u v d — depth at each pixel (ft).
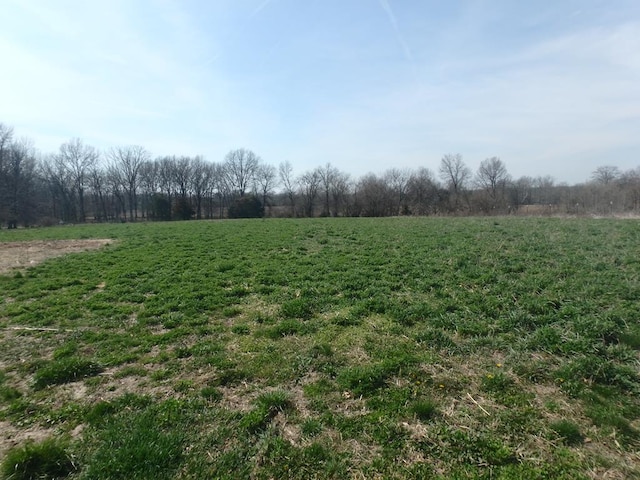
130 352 19.54
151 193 246.27
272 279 33.42
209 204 261.65
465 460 11.19
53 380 16.56
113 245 60.23
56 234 85.87
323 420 13.26
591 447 11.55
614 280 27.55
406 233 63.87
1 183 171.73
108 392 15.69
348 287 30.19
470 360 17.38
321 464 11.23
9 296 30.73
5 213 159.94
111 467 11.05
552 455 11.25
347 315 23.56
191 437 12.52
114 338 21.39
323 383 15.81
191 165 252.01
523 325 20.67
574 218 91.71
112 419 13.58
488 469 10.79
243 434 12.60
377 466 11.09
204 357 18.57
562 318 21.13
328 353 18.52
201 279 34.37
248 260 43.16
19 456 11.33
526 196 182.29
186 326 23.04
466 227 71.46
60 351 19.39
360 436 12.39
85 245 61.26
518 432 12.31
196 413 13.85
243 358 18.42
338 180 229.66
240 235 69.72
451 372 16.31
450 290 27.68
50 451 11.62
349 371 16.35
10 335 22.18
